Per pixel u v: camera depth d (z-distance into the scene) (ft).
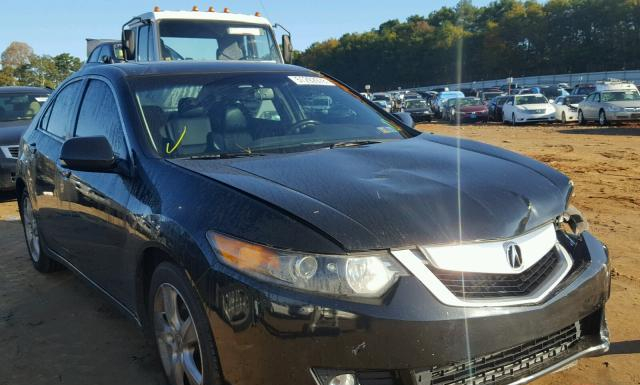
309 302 7.59
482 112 100.17
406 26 422.00
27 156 16.17
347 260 7.72
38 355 12.17
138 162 10.71
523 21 332.39
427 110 109.50
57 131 14.96
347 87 14.85
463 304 7.89
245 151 11.24
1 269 17.89
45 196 14.58
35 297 15.43
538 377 8.73
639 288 14.65
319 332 7.58
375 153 10.92
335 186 9.02
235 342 8.00
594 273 9.40
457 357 7.83
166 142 11.14
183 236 8.71
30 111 33.99
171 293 9.52
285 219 8.04
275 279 7.76
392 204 8.52
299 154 10.86
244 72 13.56
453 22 400.88
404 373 7.75
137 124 11.32
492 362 8.36
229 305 8.00
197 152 11.07
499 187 9.54
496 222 8.59
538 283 8.76
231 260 8.09
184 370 9.39
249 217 8.23
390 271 7.85
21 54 300.81
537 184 10.05
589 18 311.27
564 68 321.73
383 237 7.93
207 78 12.95
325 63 437.58
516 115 86.69
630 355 11.45
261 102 12.73
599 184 30.09
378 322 7.55
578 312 9.00
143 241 9.75
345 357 7.61
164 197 9.56
